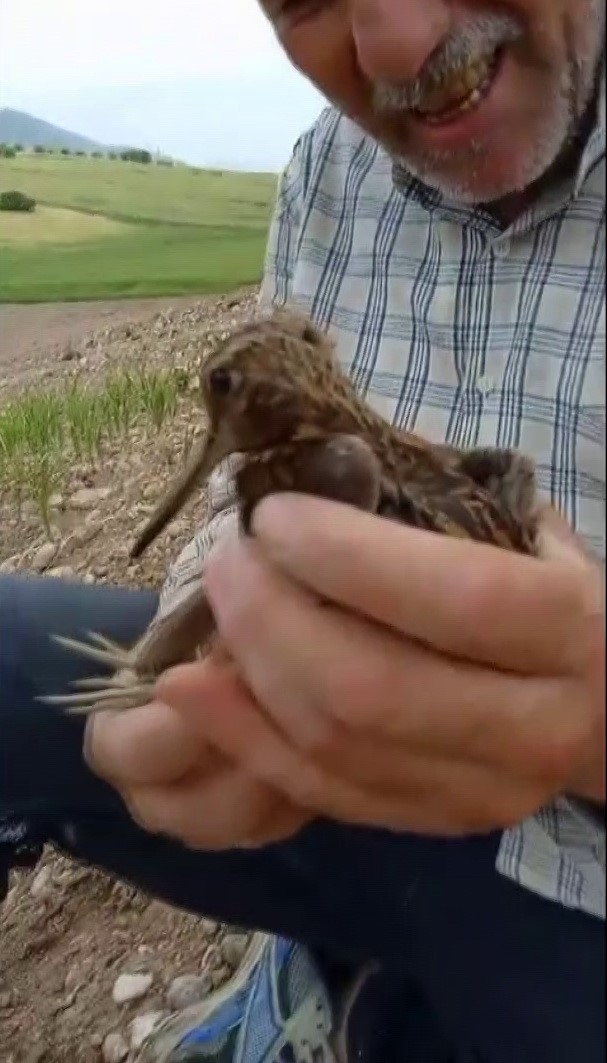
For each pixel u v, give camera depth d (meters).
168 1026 0.54
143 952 0.61
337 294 0.48
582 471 0.37
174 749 0.29
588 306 0.38
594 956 0.36
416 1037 0.46
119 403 1.04
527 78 0.38
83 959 0.62
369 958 0.46
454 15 0.38
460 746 0.24
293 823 0.31
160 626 0.32
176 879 0.46
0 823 0.48
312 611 0.23
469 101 0.38
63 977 0.61
